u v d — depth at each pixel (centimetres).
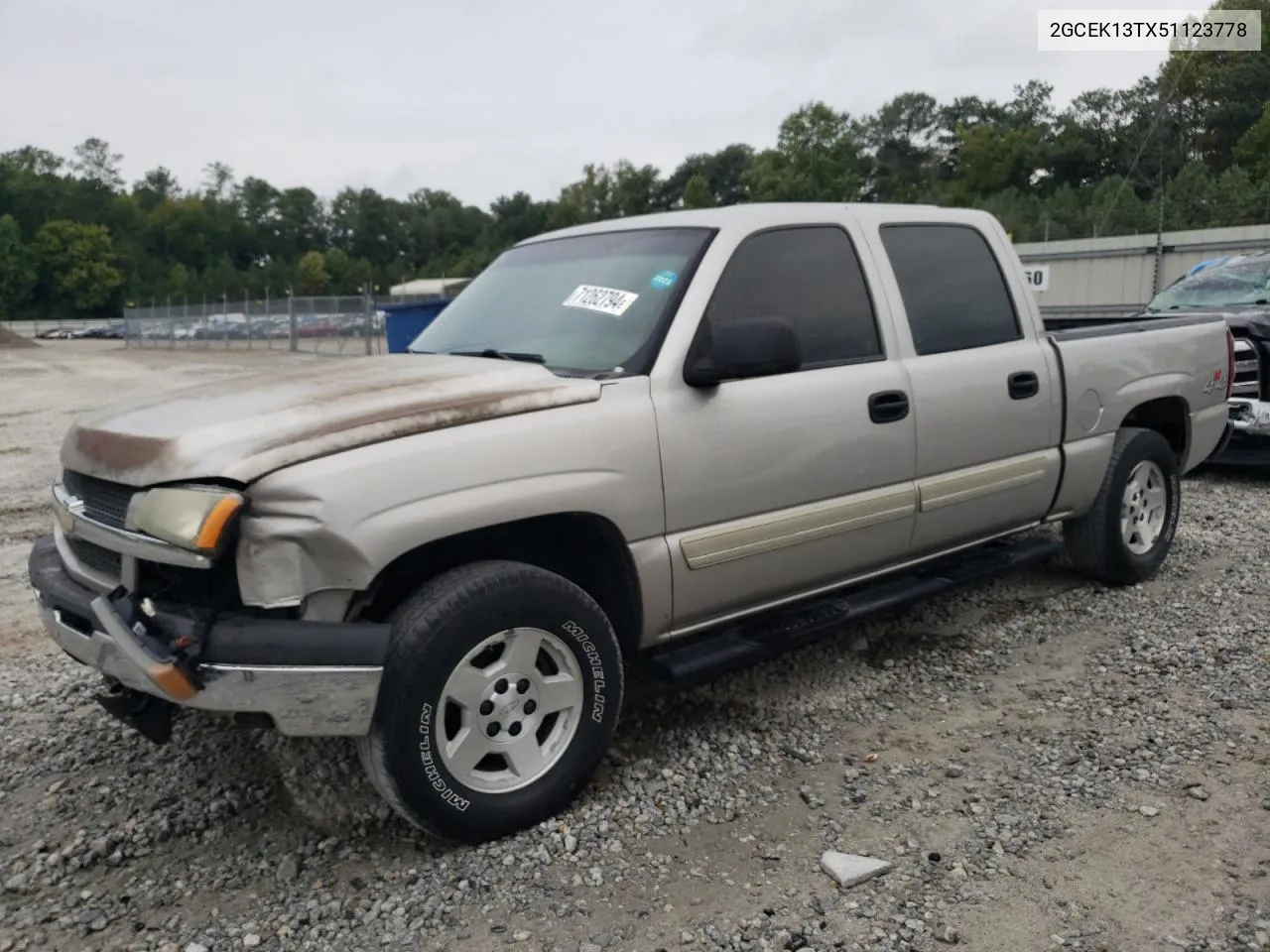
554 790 321
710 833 319
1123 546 524
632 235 406
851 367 398
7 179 11719
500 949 266
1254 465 786
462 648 295
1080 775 345
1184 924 267
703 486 351
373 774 294
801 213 405
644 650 369
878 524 405
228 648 274
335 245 14550
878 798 337
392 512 283
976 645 471
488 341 392
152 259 12344
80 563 328
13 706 423
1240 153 4428
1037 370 467
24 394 2100
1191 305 888
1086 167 6925
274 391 323
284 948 268
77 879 300
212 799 343
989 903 278
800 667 450
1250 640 457
